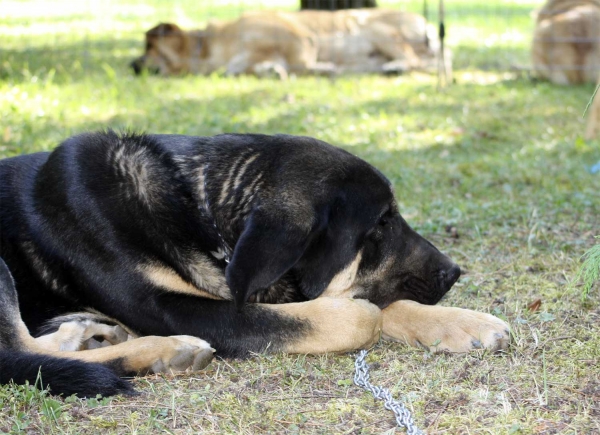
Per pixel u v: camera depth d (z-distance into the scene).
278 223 5.25
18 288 5.84
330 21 18.97
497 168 10.59
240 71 17.81
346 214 5.57
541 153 11.32
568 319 6.04
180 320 5.54
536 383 4.95
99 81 15.61
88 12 28.25
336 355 5.55
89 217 5.69
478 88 16.20
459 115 13.74
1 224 5.93
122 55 19.36
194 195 5.71
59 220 5.79
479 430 4.48
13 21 25.27
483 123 13.19
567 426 4.49
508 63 19.11
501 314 6.21
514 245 7.77
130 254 5.60
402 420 4.55
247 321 5.50
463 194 9.64
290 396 4.99
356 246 5.64
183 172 5.79
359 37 18.95
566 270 7.10
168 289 5.61
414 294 6.04
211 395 5.00
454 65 18.95
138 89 15.03
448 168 10.64
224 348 5.50
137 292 5.60
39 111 12.35
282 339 5.46
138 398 4.97
